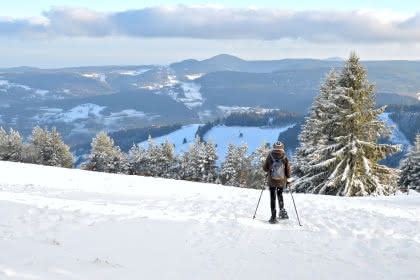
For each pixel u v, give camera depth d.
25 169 18.27
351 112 23.47
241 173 54.03
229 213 9.05
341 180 22.44
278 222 8.25
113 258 5.05
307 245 6.66
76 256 4.80
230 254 5.91
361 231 7.72
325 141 25.84
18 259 4.07
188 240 6.52
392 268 5.64
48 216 7.17
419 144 44.03
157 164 63.59
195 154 59.56
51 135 63.66
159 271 4.73
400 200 13.53
